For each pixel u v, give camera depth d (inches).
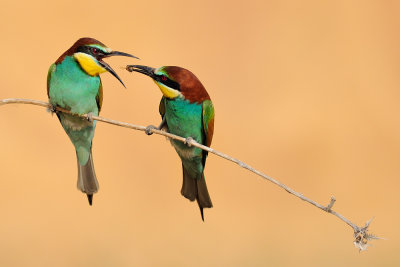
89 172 423.8
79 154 422.9
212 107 419.5
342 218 317.4
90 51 393.4
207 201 431.5
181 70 405.7
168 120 413.7
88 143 418.9
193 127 413.4
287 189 329.7
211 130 423.8
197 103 408.2
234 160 345.4
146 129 370.9
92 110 407.5
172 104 406.0
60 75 395.9
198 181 432.1
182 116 408.5
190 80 404.5
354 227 313.0
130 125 373.4
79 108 400.2
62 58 398.6
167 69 404.2
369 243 309.4
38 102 396.5
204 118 414.0
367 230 310.3
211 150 355.9
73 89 394.6
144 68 406.3
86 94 398.9
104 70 397.1
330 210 317.4
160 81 403.2
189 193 435.5
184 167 430.6
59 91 395.9
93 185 423.8
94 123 410.9
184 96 403.2
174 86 402.0
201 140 422.3
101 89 420.2
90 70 394.9
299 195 327.0
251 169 338.3
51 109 401.4
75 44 397.7
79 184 422.3
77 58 392.5
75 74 393.4
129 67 407.5
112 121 374.9
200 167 426.0
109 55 398.9
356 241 310.3
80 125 409.7
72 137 416.5
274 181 332.8
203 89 413.4
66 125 411.5
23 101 382.6
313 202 320.8
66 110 402.0
